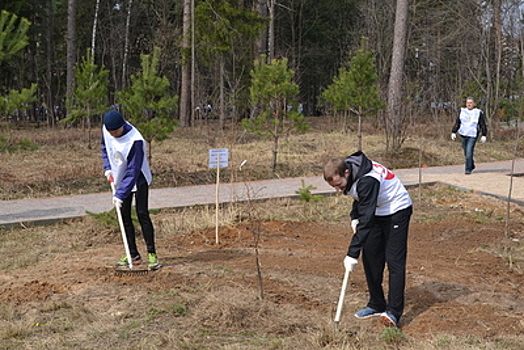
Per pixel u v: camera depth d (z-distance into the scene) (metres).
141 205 6.05
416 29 32.06
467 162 12.99
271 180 12.50
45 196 10.75
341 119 28.45
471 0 25.61
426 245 7.41
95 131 24.50
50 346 4.24
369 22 33.56
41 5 36.38
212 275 5.90
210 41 25.78
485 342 4.36
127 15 38.25
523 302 5.31
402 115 17.45
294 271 6.09
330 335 4.38
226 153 7.36
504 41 25.59
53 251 7.02
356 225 4.73
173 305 5.00
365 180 4.39
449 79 31.88
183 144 18.67
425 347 4.20
